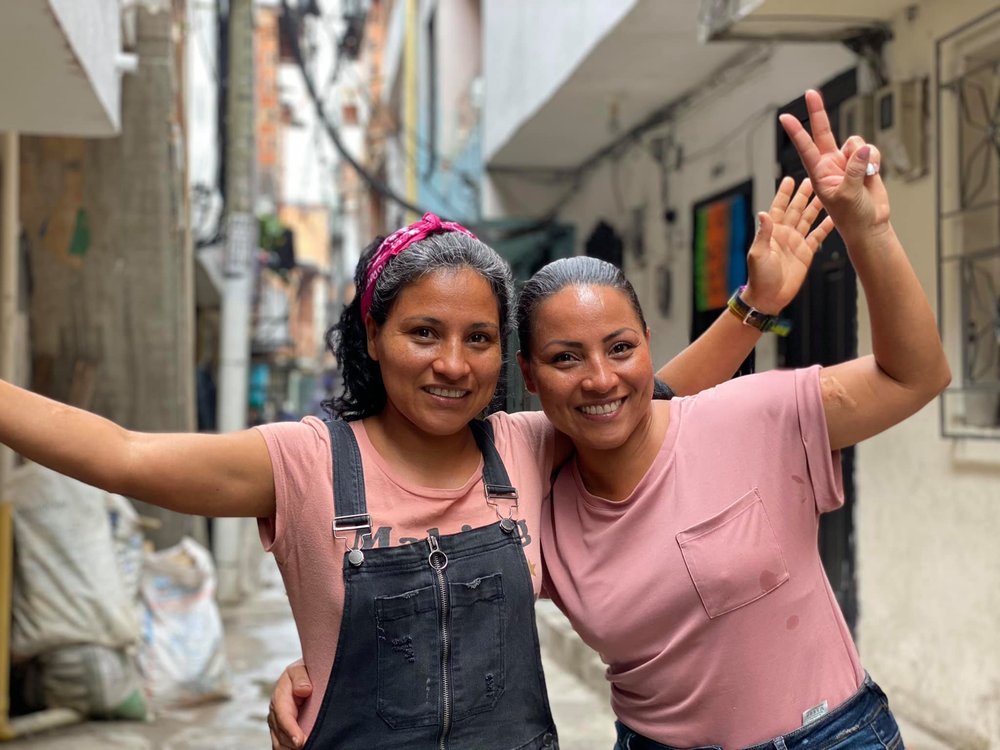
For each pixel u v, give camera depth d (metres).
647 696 1.63
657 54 5.11
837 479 1.57
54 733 3.99
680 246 5.75
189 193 7.06
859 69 3.85
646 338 1.61
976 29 3.25
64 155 5.97
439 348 1.48
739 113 5.04
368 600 1.44
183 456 1.41
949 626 3.39
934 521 3.49
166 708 4.38
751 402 1.61
